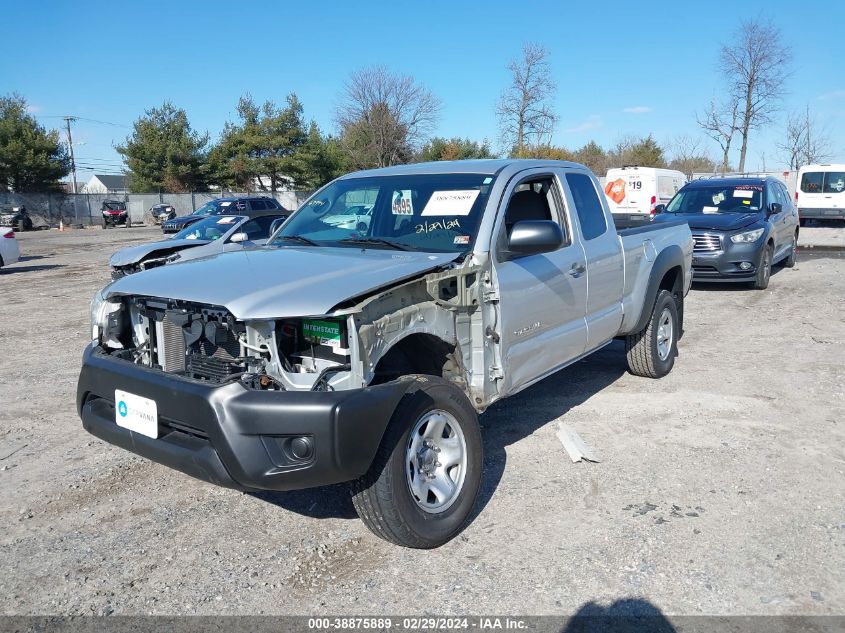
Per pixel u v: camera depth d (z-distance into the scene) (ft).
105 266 63.16
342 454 10.53
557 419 18.67
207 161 189.88
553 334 16.12
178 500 14.42
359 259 13.17
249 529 13.16
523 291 14.69
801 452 16.26
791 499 13.89
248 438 10.57
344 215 16.20
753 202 42.63
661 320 21.97
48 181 161.17
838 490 14.28
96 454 16.97
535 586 11.10
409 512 11.62
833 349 26.00
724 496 14.06
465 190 14.97
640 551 12.04
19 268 62.85
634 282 19.84
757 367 23.67
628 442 16.99
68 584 11.44
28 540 12.87
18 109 160.15
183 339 12.18
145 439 11.78
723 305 35.96
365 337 11.11
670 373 23.12
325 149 185.78
